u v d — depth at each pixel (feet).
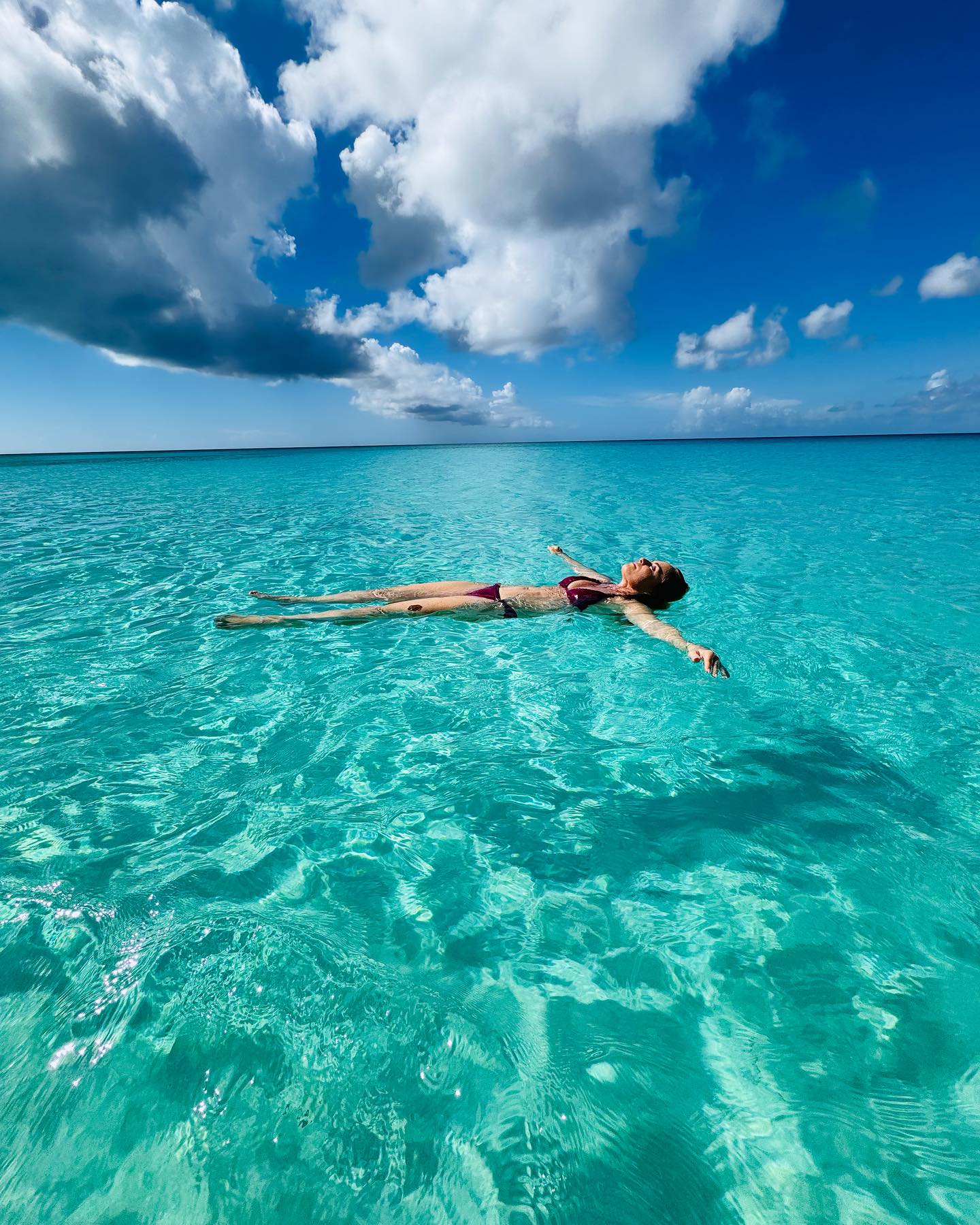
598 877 6.70
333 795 8.27
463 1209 3.61
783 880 6.63
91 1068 4.40
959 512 36.29
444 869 6.81
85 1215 3.54
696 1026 4.91
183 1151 3.89
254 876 6.61
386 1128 4.07
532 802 8.14
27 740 9.62
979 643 14.23
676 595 15.26
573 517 36.37
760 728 10.28
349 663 13.29
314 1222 3.52
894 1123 4.13
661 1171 3.83
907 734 9.98
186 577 20.70
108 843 7.13
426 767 9.02
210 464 108.27
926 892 6.43
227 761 9.13
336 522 34.32
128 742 9.62
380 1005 5.01
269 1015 4.87
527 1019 4.95
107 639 14.40
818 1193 3.71
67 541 27.58
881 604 17.54
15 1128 4.00
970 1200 3.65
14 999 4.95
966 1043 4.74
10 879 6.44
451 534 29.96
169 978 5.20
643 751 9.49
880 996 5.18
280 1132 4.02
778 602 17.89
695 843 7.29
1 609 16.74
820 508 39.17
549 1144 3.99
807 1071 4.52
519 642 14.66
